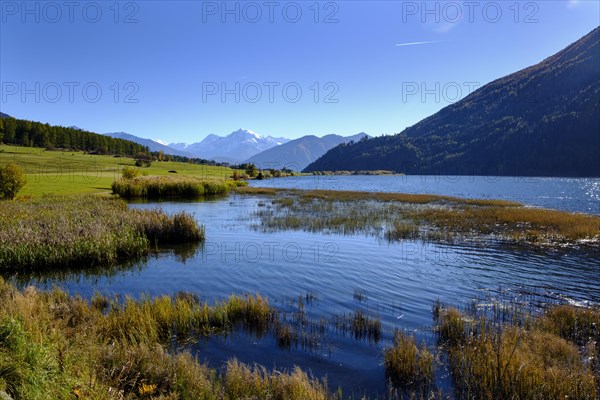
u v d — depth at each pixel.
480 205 39.56
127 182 50.41
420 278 13.24
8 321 5.77
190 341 7.96
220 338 8.12
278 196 52.06
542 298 11.20
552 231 22.58
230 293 11.55
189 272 13.91
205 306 9.06
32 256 13.95
